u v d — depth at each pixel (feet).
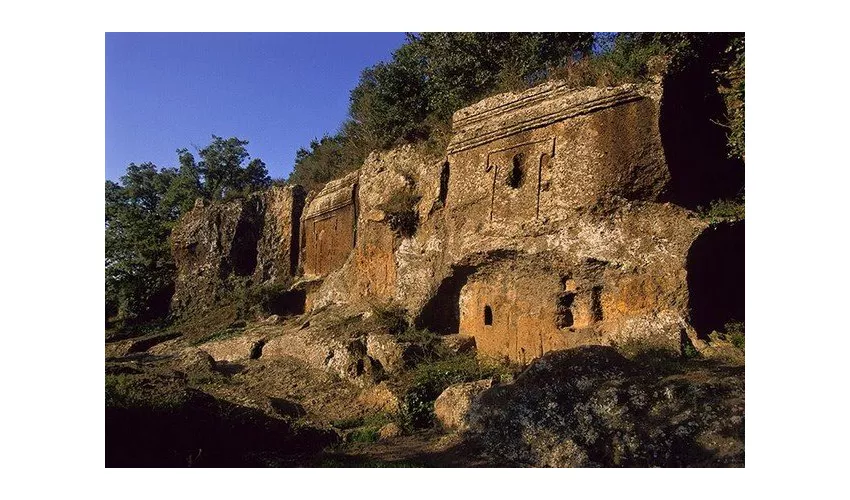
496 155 47.01
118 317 94.84
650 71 40.52
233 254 87.35
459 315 49.49
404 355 45.37
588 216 40.47
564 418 26.76
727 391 25.34
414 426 35.78
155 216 118.52
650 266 37.63
